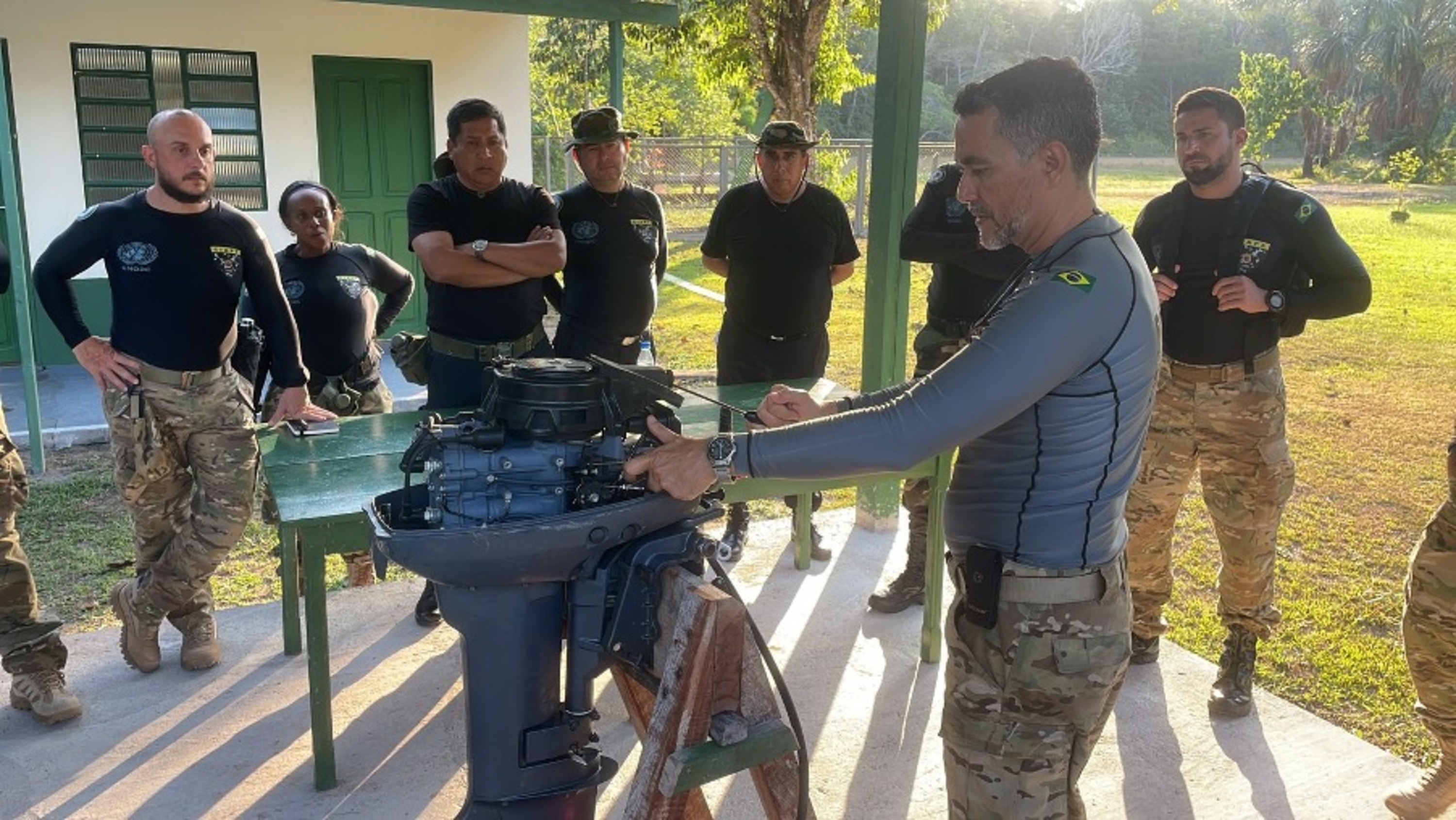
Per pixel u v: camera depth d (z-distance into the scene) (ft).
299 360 11.41
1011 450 5.78
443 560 5.15
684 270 47.85
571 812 6.00
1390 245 56.39
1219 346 10.32
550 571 5.36
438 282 12.25
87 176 25.89
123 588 11.14
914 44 13.80
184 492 11.15
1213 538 16.85
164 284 10.41
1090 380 5.52
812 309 14.24
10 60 24.58
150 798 9.11
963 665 6.15
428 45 28.53
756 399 12.41
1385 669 12.10
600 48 55.77
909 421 5.31
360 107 28.45
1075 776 6.19
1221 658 10.92
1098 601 5.84
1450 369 29.22
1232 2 138.51
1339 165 113.29
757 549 14.94
